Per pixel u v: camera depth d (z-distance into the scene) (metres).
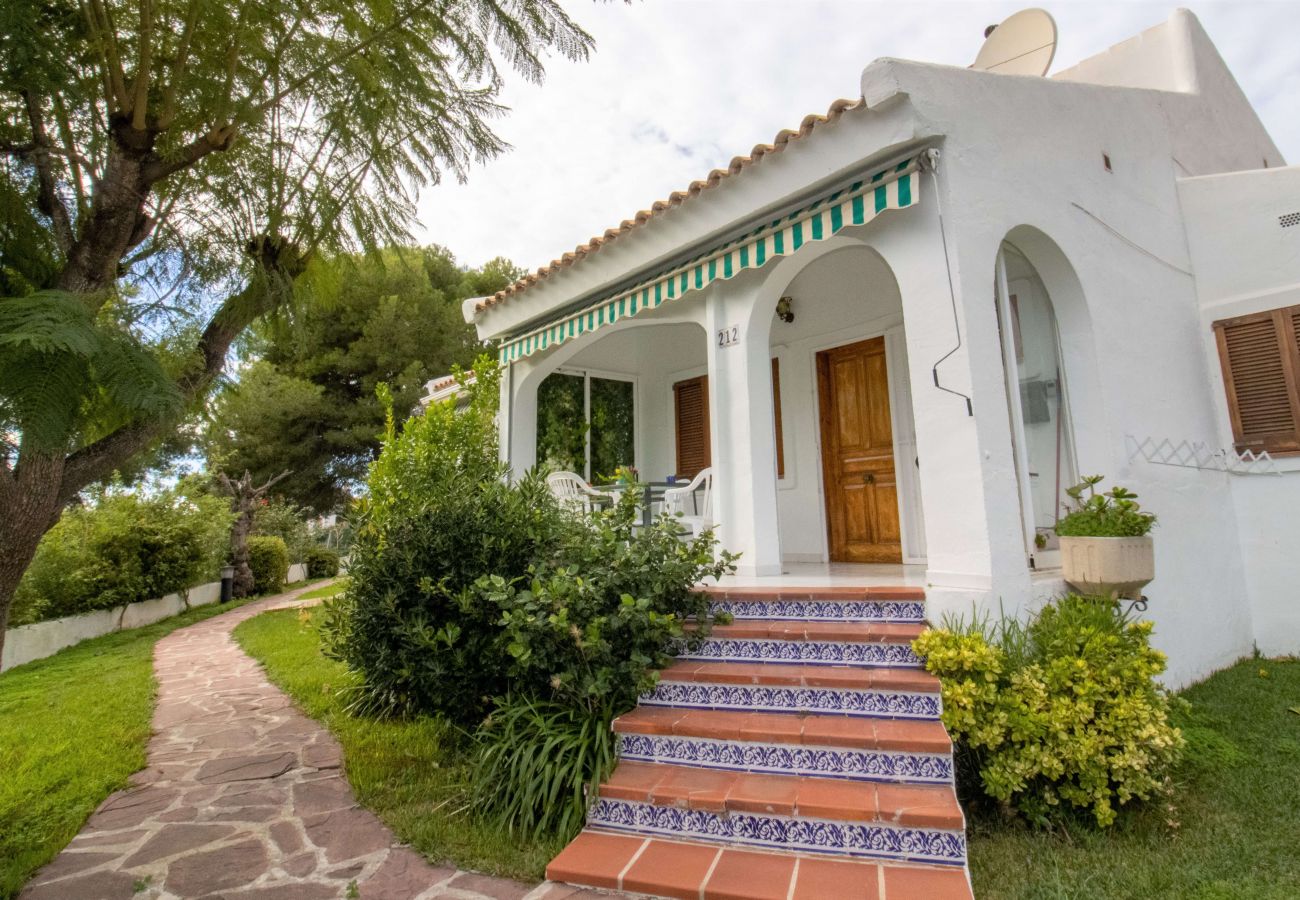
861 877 3.72
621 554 5.93
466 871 4.29
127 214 4.61
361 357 30.88
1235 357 8.99
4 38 3.63
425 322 31.47
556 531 6.86
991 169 6.41
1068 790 4.41
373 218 5.85
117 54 4.34
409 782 5.78
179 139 4.96
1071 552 5.89
